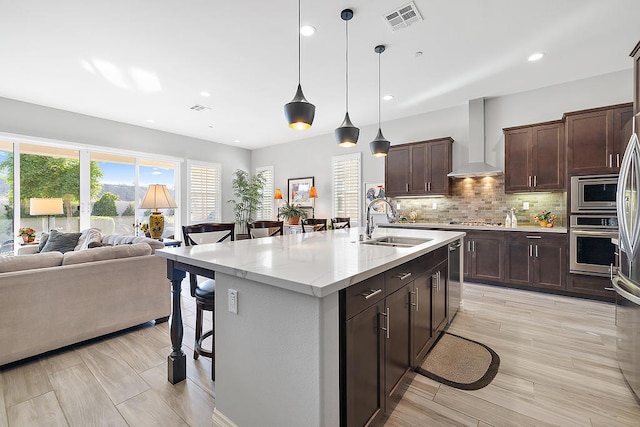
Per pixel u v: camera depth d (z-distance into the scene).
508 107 4.35
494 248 4.07
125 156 5.53
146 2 2.29
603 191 3.34
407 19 2.56
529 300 3.49
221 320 1.52
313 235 2.93
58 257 2.33
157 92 4.05
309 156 6.66
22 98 4.24
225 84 3.82
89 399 1.74
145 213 5.81
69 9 2.36
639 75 2.17
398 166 5.04
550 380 1.92
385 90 4.10
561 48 3.07
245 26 2.62
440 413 1.62
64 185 4.85
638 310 1.71
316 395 1.12
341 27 2.66
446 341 2.45
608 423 1.54
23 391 1.81
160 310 2.88
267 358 1.30
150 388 1.84
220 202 7.09
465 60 3.29
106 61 3.20
